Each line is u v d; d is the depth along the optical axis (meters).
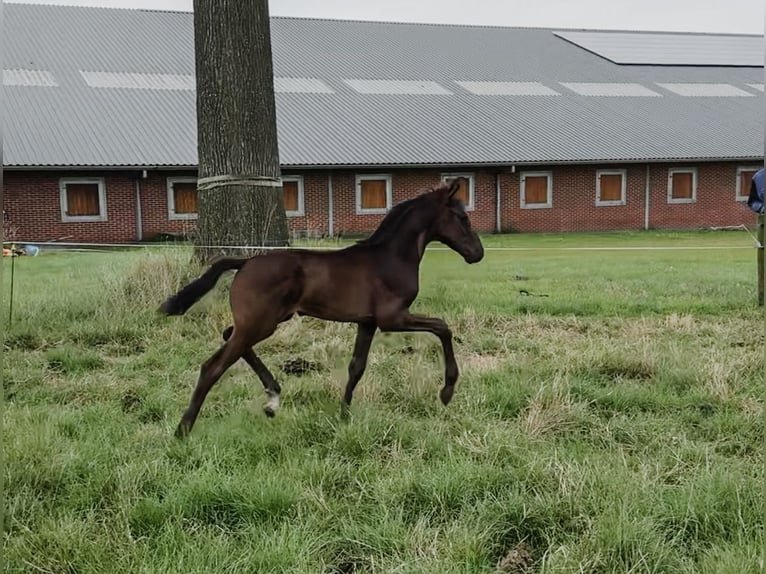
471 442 4.66
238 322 4.90
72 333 7.89
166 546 3.48
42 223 23.41
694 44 42.91
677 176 30.38
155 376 6.46
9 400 5.66
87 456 4.47
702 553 3.49
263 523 3.75
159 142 24.61
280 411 5.34
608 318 9.07
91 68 29.19
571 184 29.25
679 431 5.05
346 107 29.70
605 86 35.69
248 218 9.31
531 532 3.67
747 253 18.05
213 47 9.21
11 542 3.50
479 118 30.48
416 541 3.55
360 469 4.32
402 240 5.20
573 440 4.88
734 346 7.52
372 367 6.41
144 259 9.63
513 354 6.95
